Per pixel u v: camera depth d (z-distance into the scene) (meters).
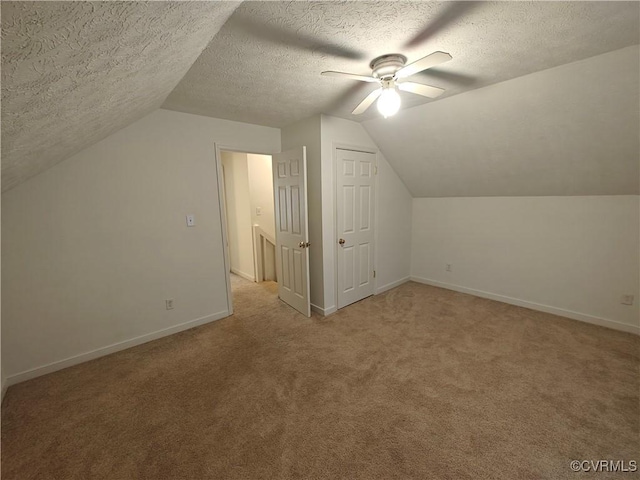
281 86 2.12
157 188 2.65
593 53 1.77
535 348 2.46
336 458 1.48
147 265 2.66
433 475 1.38
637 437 1.55
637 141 2.19
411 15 1.31
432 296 3.81
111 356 2.48
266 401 1.91
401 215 4.18
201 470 1.43
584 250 2.90
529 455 1.47
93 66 0.96
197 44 1.38
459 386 2.01
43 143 1.47
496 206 3.49
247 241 4.73
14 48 0.63
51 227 2.19
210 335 2.83
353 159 3.33
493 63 1.89
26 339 2.16
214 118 2.94
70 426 1.72
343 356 2.42
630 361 2.23
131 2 0.71
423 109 2.82
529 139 2.59
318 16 1.29
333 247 3.24
